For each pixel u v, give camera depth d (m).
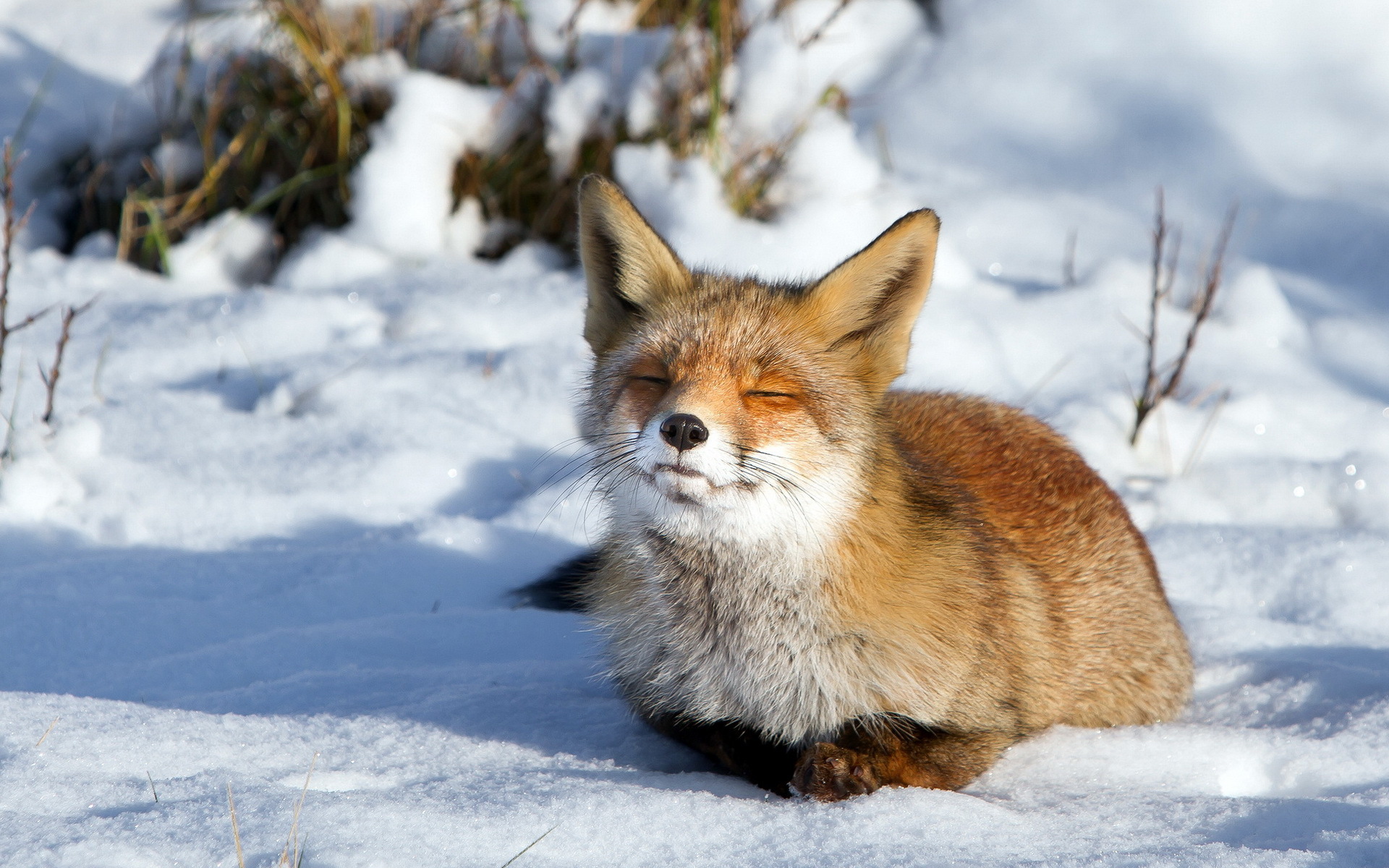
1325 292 15.08
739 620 6.44
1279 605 9.47
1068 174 17.39
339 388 12.14
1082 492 7.89
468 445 11.42
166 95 16.92
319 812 4.84
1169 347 13.70
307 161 15.76
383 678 7.38
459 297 14.16
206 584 8.85
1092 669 7.28
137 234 15.71
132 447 10.89
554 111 15.48
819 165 15.40
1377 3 18.03
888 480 6.62
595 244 7.18
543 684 7.46
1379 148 17.16
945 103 18.19
